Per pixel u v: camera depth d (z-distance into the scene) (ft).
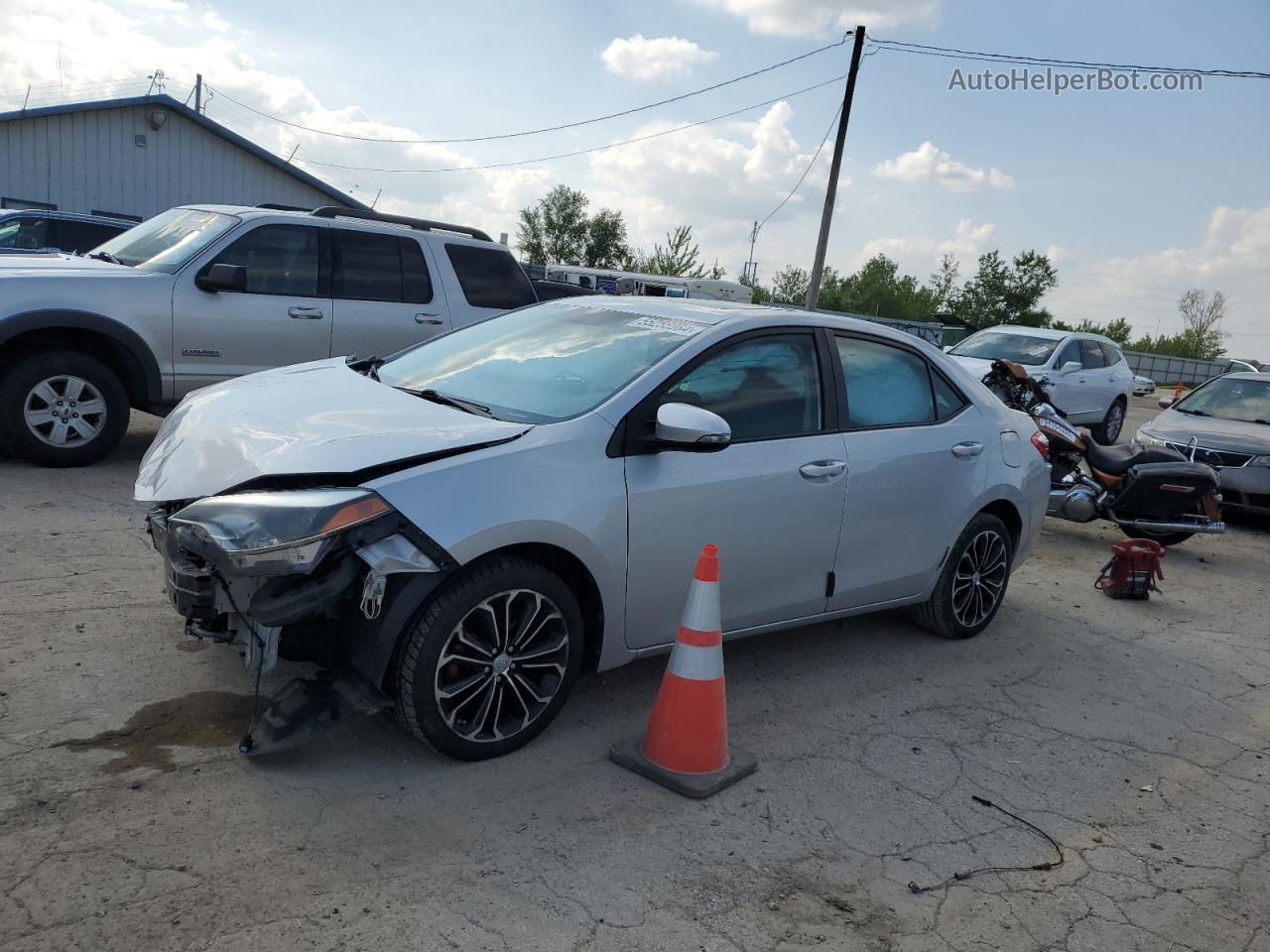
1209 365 187.11
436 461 10.87
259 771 10.68
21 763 10.29
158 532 11.62
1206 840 11.62
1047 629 19.35
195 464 11.26
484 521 10.68
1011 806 11.95
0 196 83.46
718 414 13.23
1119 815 12.03
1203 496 25.96
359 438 10.98
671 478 12.40
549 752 11.95
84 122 86.02
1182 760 13.84
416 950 8.25
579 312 15.43
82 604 14.58
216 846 9.31
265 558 9.93
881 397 15.71
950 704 14.90
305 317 25.07
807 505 13.96
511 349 14.57
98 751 10.69
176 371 23.36
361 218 27.99
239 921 8.33
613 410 12.19
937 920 9.51
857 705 14.51
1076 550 27.25
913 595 16.46
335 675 11.47
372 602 10.22
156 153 89.86
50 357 21.77
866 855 10.52
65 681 12.13
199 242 24.09
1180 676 17.42
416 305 27.14
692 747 11.54
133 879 8.70
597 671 12.50
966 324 34.24
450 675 11.09
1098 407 49.90
